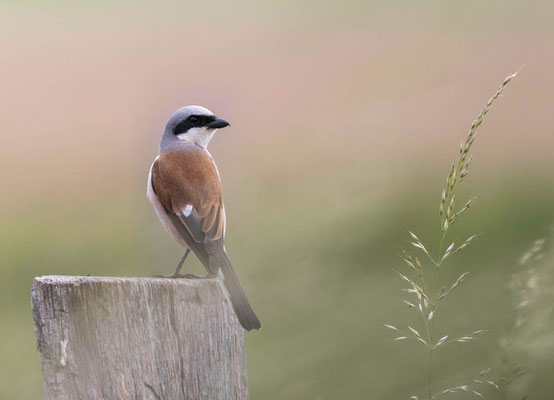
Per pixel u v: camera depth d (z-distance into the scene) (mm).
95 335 5039
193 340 5555
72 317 4969
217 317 5750
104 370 5047
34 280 4969
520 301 6730
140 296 5262
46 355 4926
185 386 5473
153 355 5289
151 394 5246
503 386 6520
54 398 4918
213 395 5656
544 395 6527
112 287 5133
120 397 5090
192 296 5590
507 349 6621
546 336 6531
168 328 5406
